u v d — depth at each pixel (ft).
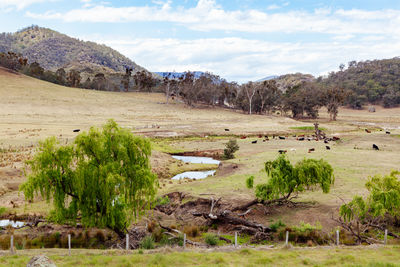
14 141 202.08
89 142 76.84
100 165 75.36
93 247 75.05
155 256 54.08
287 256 55.36
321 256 55.98
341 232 76.69
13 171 132.57
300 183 95.45
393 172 84.33
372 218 81.41
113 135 79.56
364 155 170.60
